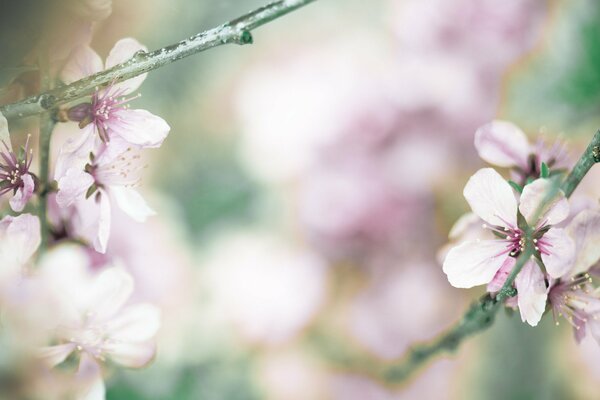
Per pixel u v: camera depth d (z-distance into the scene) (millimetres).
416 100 682
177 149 696
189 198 688
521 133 490
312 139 686
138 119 477
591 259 465
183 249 647
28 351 462
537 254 459
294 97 700
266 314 664
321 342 674
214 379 647
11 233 464
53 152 542
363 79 695
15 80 483
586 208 488
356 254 683
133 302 614
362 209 677
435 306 671
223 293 663
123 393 621
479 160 677
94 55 484
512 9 682
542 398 679
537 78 673
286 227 691
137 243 620
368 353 673
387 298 677
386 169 680
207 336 649
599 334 466
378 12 731
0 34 479
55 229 488
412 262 681
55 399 468
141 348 484
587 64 654
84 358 478
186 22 675
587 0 666
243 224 693
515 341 685
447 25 693
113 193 482
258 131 697
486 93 682
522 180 489
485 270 461
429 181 675
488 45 685
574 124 662
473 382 677
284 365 665
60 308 471
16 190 471
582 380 673
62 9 483
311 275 675
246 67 720
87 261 485
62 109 474
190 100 708
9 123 479
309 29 732
